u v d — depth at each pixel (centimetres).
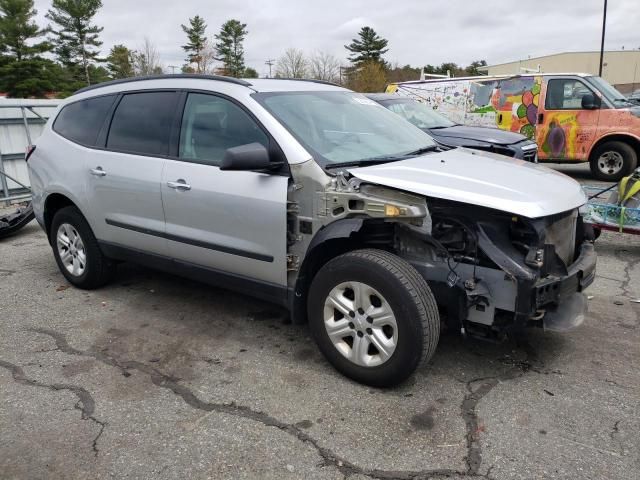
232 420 311
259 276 382
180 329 433
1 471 272
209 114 405
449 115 1223
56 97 4941
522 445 285
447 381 347
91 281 514
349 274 329
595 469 267
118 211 461
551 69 6281
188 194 401
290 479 264
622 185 576
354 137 400
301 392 338
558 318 342
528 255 312
